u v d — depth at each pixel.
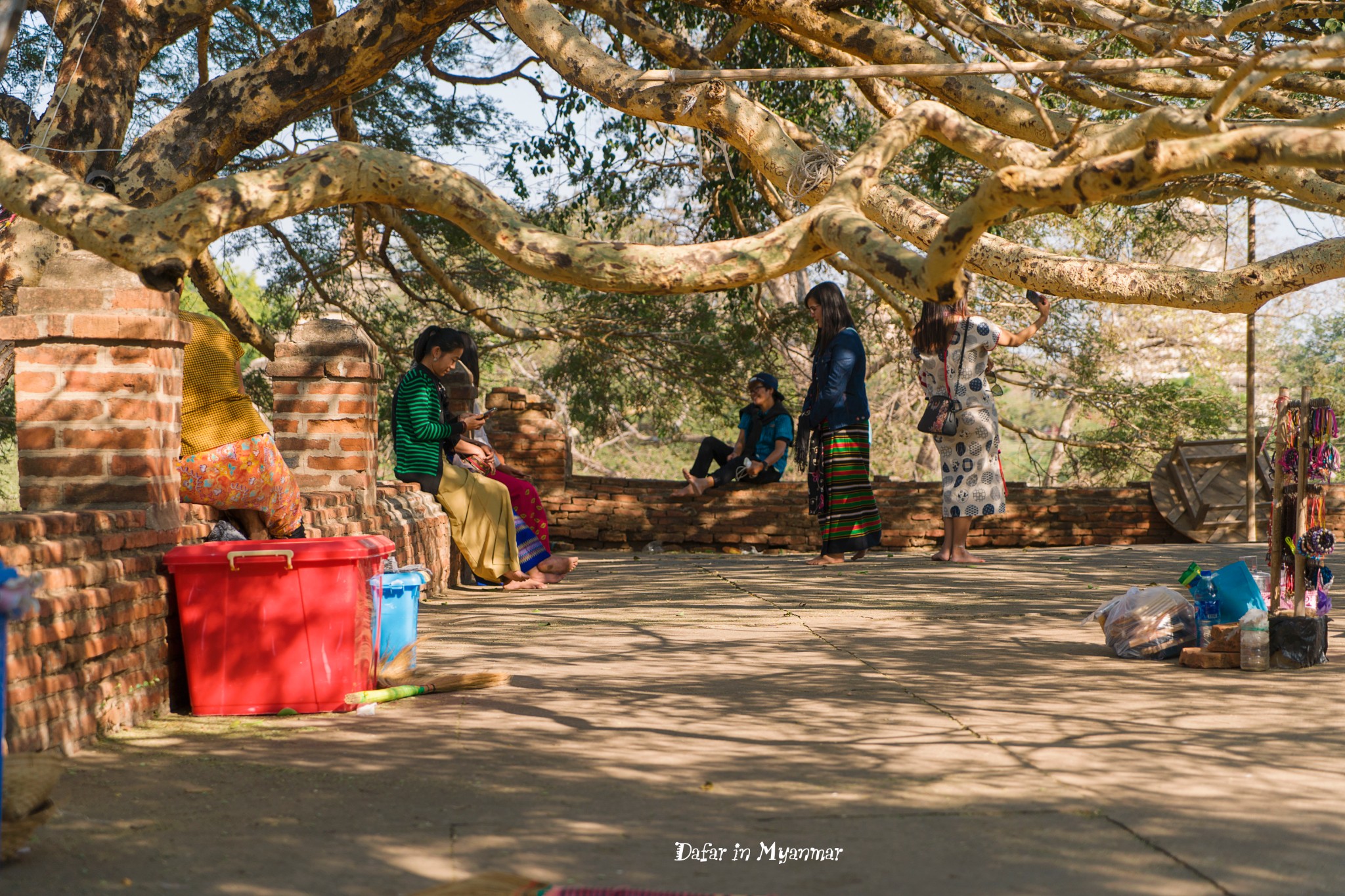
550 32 6.32
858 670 5.13
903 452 27.16
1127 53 9.45
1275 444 5.57
